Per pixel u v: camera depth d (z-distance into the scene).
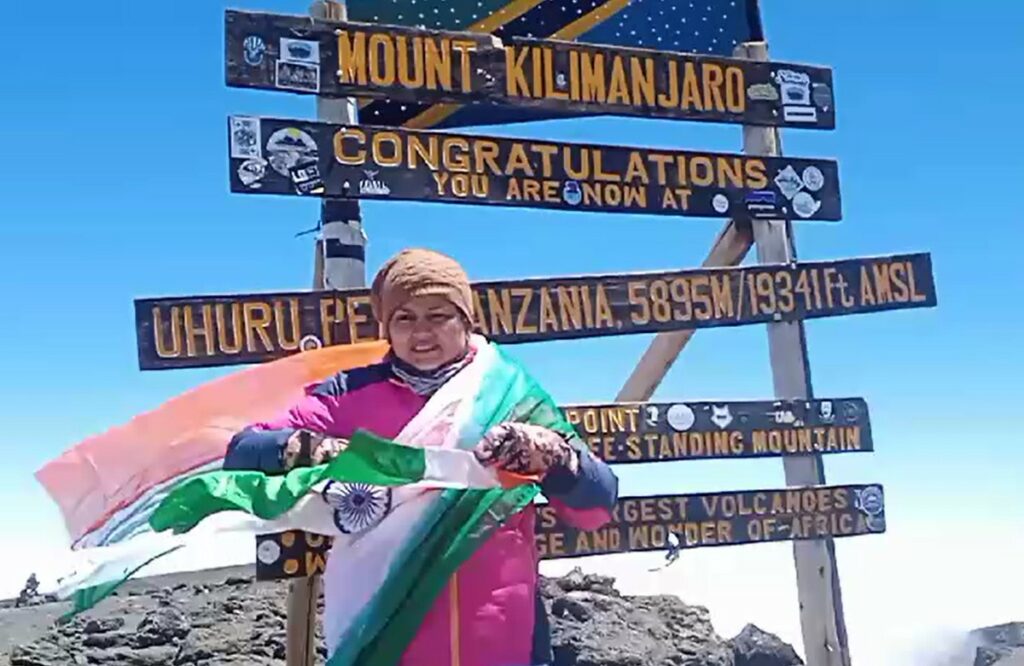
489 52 5.82
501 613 3.18
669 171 6.16
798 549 6.40
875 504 6.45
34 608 9.07
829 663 6.29
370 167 5.53
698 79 6.28
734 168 6.32
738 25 6.62
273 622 8.18
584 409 5.94
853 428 6.43
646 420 6.04
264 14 5.39
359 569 3.20
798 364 6.38
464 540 3.17
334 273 5.54
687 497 6.07
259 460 3.13
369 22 5.95
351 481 3.06
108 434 3.80
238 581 9.32
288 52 5.42
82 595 3.13
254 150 5.32
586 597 8.95
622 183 6.04
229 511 3.11
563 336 5.85
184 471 3.81
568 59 6.00
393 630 3.14
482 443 3.14
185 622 8.07
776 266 6.29
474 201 5.71
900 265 6.48
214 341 5.26
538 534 5.75
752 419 6.24
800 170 6.46
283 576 5.13
